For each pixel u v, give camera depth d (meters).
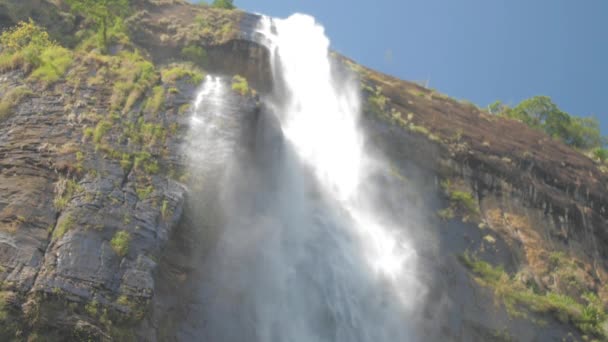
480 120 33.59
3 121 17.47
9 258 13.48
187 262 16.22
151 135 18.48
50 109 18.25
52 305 12.99
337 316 18.59
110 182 16.16
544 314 22.20
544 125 41.41
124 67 21.16
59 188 15.61
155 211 15.94
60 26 26.05
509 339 20.67
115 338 13.19
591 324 22.73
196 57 26.77
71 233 14.40
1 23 24.61
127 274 14.24
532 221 27.59
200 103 20.38
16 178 15.50
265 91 27.06
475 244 24.62
